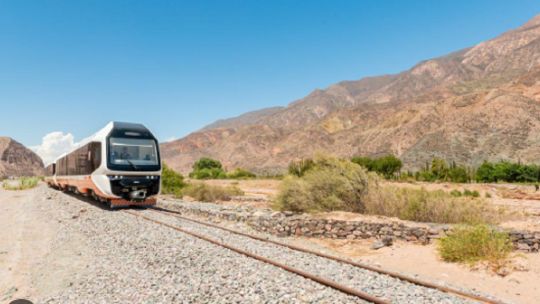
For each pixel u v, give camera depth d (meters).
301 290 6.23
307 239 12.29
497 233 9.65
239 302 5.89
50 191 35.38
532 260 8.91
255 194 33.41
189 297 6.15
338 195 15.07
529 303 6.75
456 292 6.48
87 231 12.70
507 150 111.25
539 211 19.89
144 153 18.72
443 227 11.06
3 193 37.66
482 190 38.72
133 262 8.54
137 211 17.03
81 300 6.39
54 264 8.93
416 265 9.34
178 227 12.34
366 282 6.77
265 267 7.59
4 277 8.02
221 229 12.56
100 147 18.17
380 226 11.82
